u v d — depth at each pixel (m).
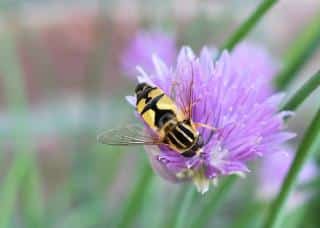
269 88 0.12
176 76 0.11
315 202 0.17
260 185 0.17
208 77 0.11
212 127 0.11
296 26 0.28
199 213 0.13
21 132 0.18
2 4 0.21
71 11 0.28
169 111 0.11
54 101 0.21
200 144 0.11
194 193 0.12
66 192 0.19
